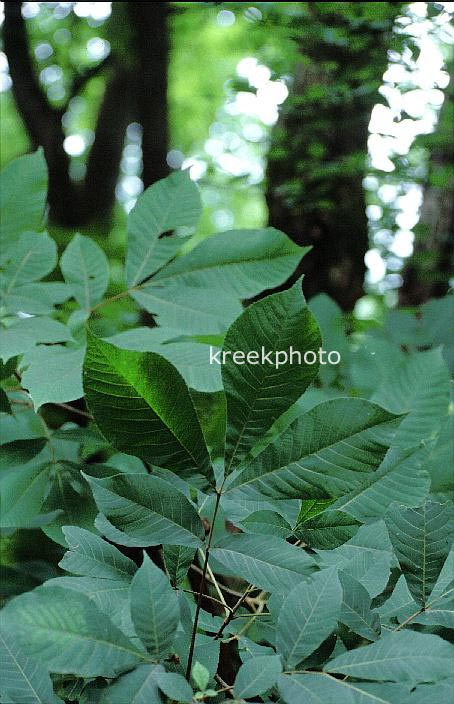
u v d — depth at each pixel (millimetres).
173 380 582
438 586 729
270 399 614
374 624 675
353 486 603
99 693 622
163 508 637
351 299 4656
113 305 1942
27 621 567
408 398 991
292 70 4367
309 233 4535
